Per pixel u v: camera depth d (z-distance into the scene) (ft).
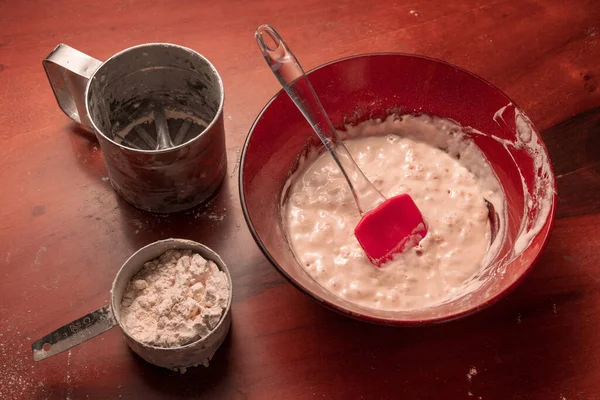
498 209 2.16
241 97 2.31
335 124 2.25
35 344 1.84
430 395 1.88
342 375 1.90
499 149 2.15
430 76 2.15
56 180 2.16
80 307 1.98
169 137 2.22
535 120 2.30
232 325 1.96
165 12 2.45
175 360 1.83
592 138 2.26
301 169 2.21
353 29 2.46
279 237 2.02
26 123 2.24
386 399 1.88
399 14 2.50
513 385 1.90
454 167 2.25
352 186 2.06
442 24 2.48
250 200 1.91
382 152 2.27
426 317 1.75
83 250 2.06
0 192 2.13
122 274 1.88
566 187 2.17
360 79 2.16
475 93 2.12
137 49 2.04
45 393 1.86
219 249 2.07
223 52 2.38
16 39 2.37
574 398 1.88
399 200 2.04
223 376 1.90
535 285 2.02
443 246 2.10
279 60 1.87
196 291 1.89
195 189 2.08
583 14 2.51
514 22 2.49
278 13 2.48
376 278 2.03
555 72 2.39
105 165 2.19
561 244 2.08
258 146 1.99
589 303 2.00
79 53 2.05
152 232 2.09
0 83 2.29
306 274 2.00
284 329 1.96
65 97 2.15
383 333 1.96
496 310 1.99
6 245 2.05
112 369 1.90
